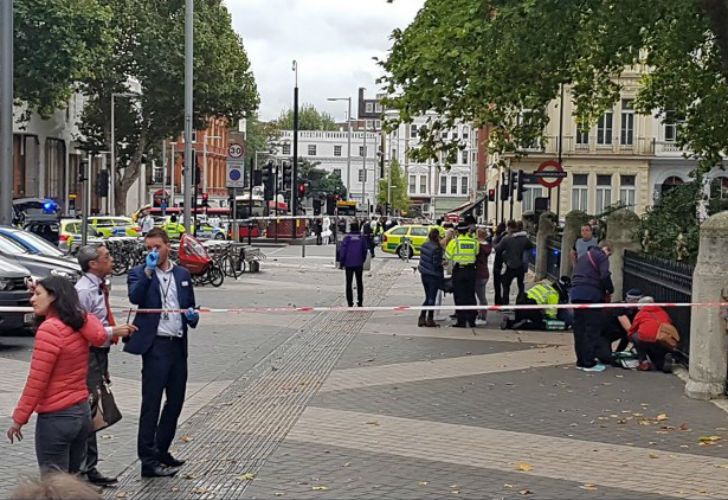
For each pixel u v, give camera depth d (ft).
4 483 25.80
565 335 56.85
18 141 187.73
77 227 126.72
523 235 69.21
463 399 37.52
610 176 191.31
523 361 46.83
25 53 151.43
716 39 54.60
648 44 73.97
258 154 405.39
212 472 27.30
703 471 27.45
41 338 21.43
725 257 37.73
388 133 65.16
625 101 188.85
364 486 25.86
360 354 48.96
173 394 27.27
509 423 33.42
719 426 33.12
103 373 25.93
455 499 24.71
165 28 203.51
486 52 57.11
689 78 79.56
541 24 53.93
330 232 210.18
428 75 60.08
